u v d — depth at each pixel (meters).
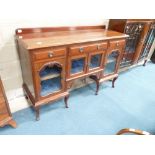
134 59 3.00
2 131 1.64
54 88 1.79
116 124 1.90
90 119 1.93
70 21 1.99
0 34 1.54
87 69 1.92
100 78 2.25
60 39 1.59
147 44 3.18
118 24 2.29
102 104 2.22
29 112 1.92
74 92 2.42
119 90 2.62
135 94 2.57
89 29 2.23
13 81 1.86
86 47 1.71
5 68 1.72
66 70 1.71
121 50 2.23
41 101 1.69
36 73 1.46
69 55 1.62
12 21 1.56
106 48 1.96
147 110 2.22
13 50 1.69
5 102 1.50
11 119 1.64
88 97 2.34
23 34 1.64
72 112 2.01
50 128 1.73
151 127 1.92
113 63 2.39
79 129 1.76
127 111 2.15
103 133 1.74
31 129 1.70
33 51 1.32
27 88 1.82
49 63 1.49
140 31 2.62
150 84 2.95
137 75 3.25
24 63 1.62
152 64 3.91
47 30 1.81
